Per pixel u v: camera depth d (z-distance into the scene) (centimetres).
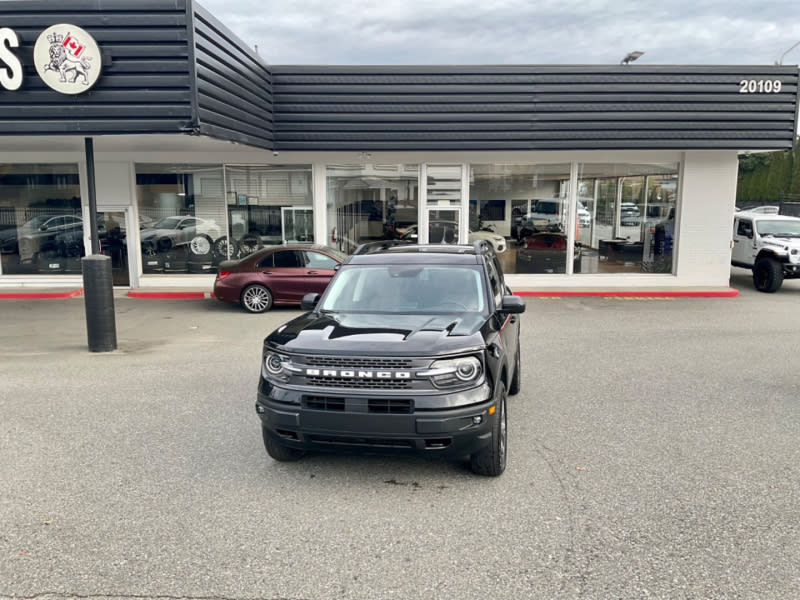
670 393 735
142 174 1648
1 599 336
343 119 1518
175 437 582
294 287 1320
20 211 1652
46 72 920
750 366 867
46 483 482
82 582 353
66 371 821
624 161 1681
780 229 1725
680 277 1712
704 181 1672
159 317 1274
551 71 1520
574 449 557
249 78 1295
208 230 1673
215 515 433
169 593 343
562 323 1209
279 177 1667
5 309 1363
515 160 1677
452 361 451
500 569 366
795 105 1539
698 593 343
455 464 525
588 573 362
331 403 448
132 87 943
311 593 343
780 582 354
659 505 448
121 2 926
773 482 489
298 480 491
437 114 1527
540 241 1716
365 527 417
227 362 877
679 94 1527
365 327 507
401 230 1698
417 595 341
